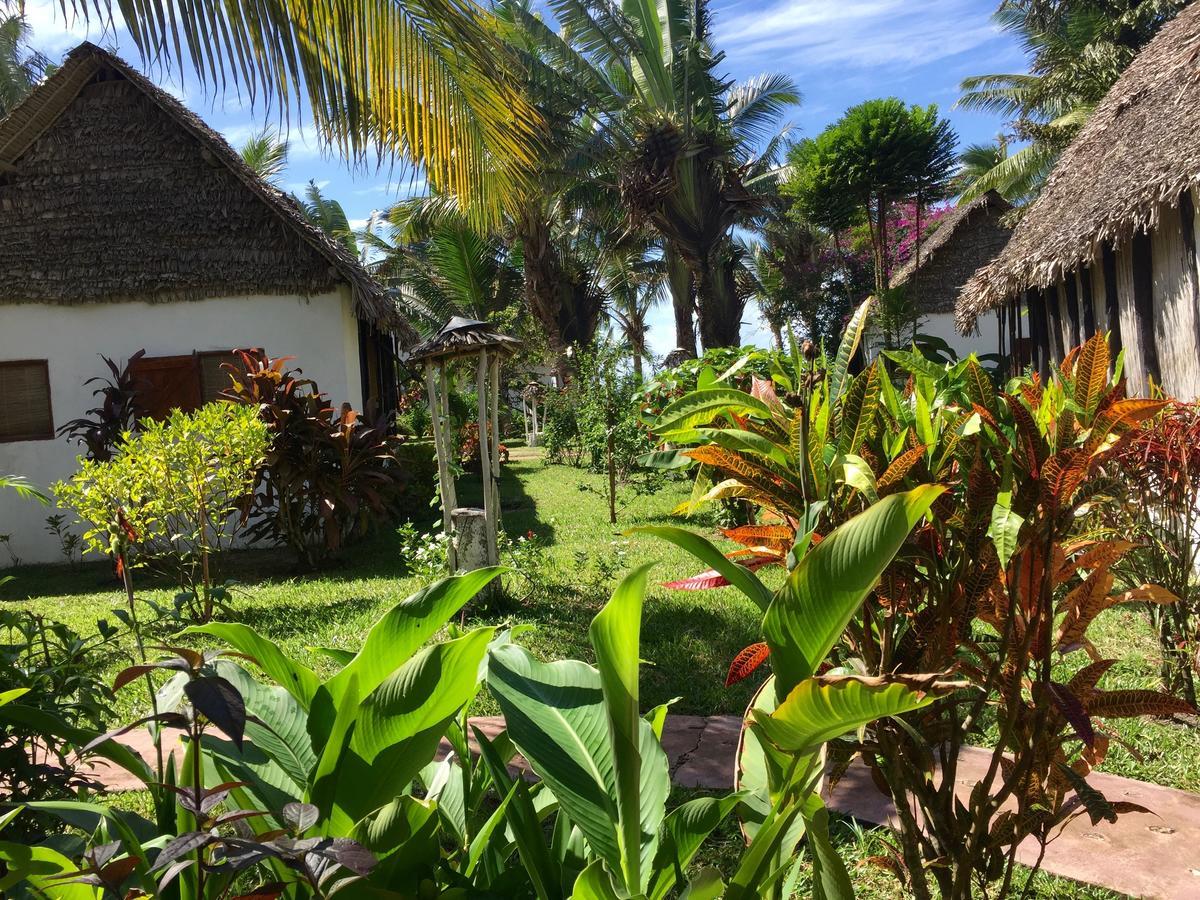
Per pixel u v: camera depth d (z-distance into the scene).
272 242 10.45
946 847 1.95
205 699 1.19
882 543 1.38
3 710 1.67
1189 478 3.67
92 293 10.17
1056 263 7.33
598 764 1.69
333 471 9.01
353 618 6.11
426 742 1.63
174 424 6.27
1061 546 1.92
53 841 1.64
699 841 1.64
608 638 1.39
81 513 5.77
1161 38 9.16
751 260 33.44
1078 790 1.78
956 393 2.19
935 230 29.22
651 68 19.34
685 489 12.45
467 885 1.68
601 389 10.63
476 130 4.91
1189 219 6.22
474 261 25.44
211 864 1.24
